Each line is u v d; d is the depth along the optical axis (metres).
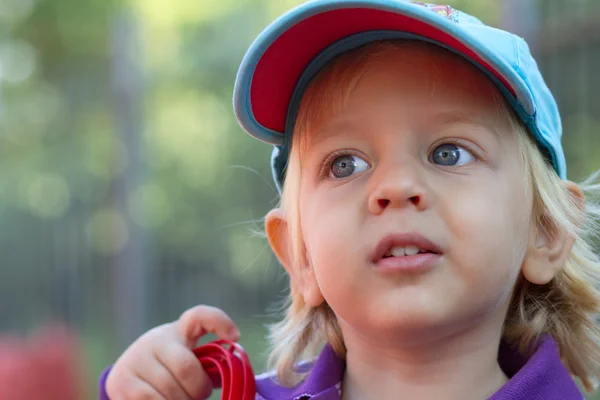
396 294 1.31
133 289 7.31
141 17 8.01
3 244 9.05
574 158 4.16
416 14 1.35
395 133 1.38
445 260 1.32
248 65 1.54
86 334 7.71
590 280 1.66
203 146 8.79
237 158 8.67
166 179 8.62
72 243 8.85
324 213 1.42
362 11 1.41
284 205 1.65
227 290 7.95
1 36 8.34
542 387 1.42
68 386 4.90
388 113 1.39
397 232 1.32
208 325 1.63
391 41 1.45
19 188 9.41
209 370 1.61
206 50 8.61
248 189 8.58
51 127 9.32
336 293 1.38
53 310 8.61
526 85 1.42
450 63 1.41
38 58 8.54
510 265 1.38
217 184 8.66
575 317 1.64
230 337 1.63
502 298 1.40
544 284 1.61
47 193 9.30
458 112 1.38
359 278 1.35
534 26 4.25
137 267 7.36
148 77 8.25
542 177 1.49
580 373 1.66
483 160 1.39
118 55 7.54
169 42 8.65
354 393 1.51
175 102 8.76
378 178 1.37
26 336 7.88
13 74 9.09
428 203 1.33
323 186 1.45
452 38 1.37
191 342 1.65
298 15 1.44
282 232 1.66
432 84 1.39
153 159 8.40
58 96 9.09
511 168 1.41
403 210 1.33
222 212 8.53
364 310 1.34
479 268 1.32
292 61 1.54
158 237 8.29
